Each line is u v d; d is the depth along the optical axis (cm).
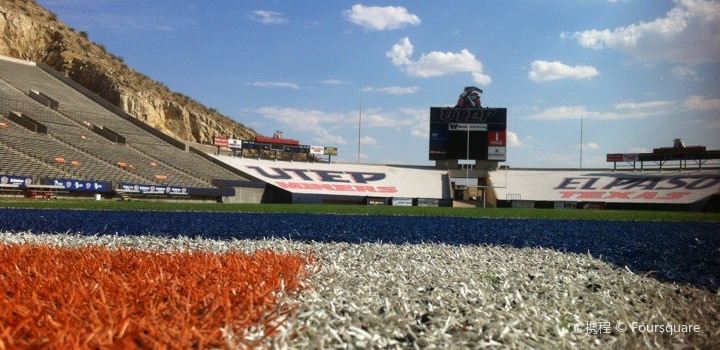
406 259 1050
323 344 369
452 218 3003
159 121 10294
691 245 1509
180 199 5959
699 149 7662
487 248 1336
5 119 6003
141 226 1792
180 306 432
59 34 10600
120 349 315
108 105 8306
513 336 414
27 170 4891
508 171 8269
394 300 537
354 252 1162
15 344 316
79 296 434
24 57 9906
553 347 416
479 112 7394
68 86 8531
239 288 507
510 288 694
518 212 4472
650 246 1467
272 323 409
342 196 7300
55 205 3541
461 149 7412
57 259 731
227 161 7594
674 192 7162
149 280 530
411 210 4525
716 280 830
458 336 420
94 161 5862
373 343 387
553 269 920
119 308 398
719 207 6844
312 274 707
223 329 357
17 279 534
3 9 9800
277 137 8575
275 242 1378
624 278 804
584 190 7581
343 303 518
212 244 1312
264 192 6969
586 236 1805
